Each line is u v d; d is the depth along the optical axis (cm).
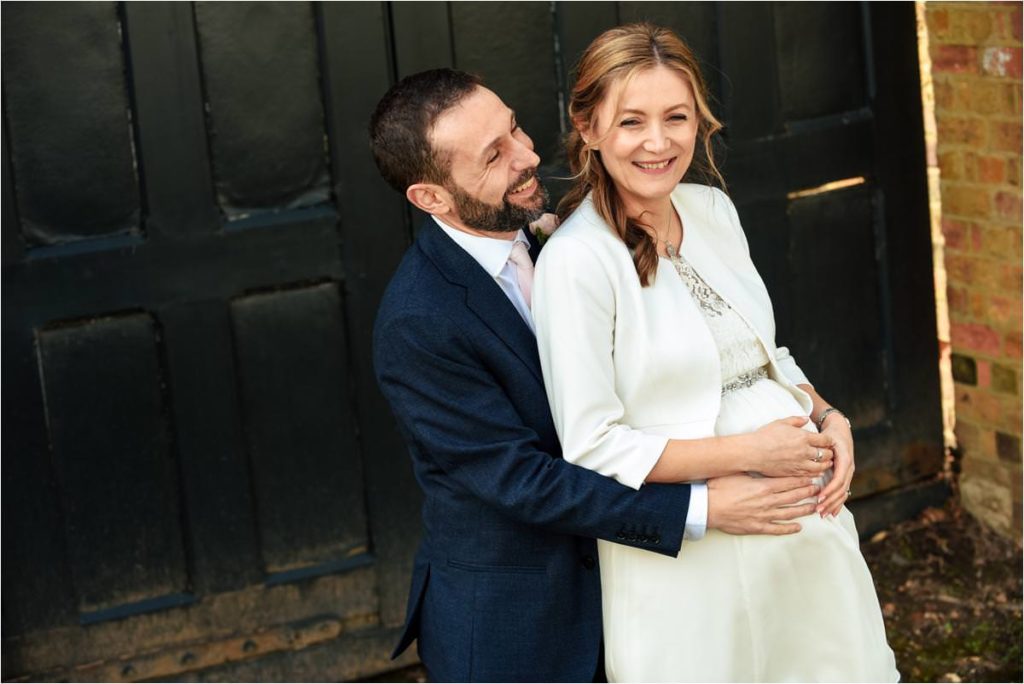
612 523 247
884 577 406
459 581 266
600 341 246
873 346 414
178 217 340
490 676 263
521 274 264
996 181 388
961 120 395
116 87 332
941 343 421
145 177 336
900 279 411
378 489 371
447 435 253
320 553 370
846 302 408
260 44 340
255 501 361
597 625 266
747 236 392
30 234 331
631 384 249
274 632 370
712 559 258
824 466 253
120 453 348
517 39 362
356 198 353
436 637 270
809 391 280
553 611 263
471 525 263
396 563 377
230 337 351
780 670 266
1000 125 382
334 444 365
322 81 347
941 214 411
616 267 247
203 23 335
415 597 279
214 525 359
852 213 404
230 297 349
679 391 250
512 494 249
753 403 259
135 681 361
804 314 404
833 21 393
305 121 347
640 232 251
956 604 392
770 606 261
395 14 349
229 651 367
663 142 241
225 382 352
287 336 356
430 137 250
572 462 247
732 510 248
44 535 346
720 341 257
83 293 337
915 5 400
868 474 418
